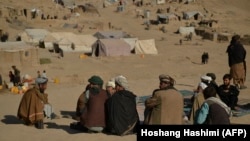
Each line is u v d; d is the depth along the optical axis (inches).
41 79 572.1
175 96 397.1
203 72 1973.4
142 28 3909.9
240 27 4269.2
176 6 4933.6
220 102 334.0
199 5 4992.6
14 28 3137.3
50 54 2343.8
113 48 2449.6
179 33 3695.9
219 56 2571.4
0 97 957.8
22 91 1114.7
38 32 2765.7
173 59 2434.8
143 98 753.0
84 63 2170.3
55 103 818.8
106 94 496.7
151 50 2620.6
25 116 561.9
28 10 3553.2
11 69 1804.9
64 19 3789.4
